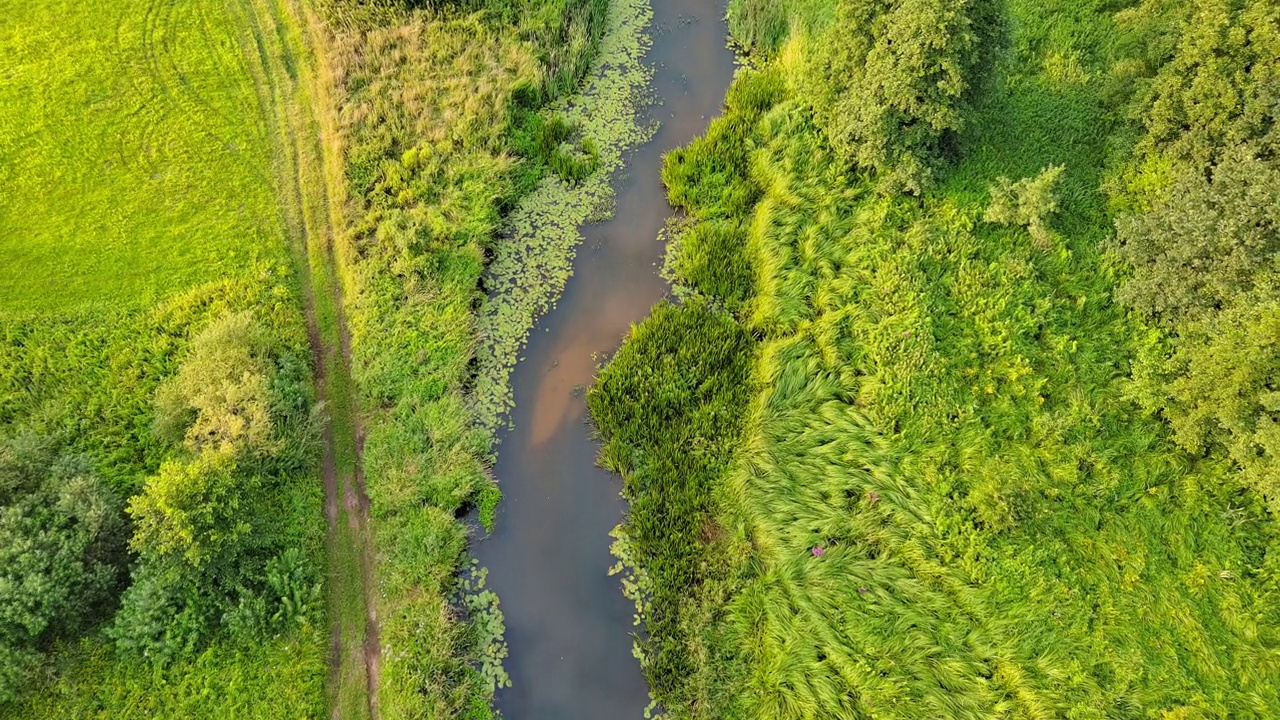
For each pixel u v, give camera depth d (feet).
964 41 52.75
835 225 61.16
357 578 49.93
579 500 53.72
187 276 59.57
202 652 45.55
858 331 55.88
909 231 59.16
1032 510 47.44
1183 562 45.98
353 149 65.72
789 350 55.98
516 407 57.21
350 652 47.57
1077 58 66.85
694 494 51.49
